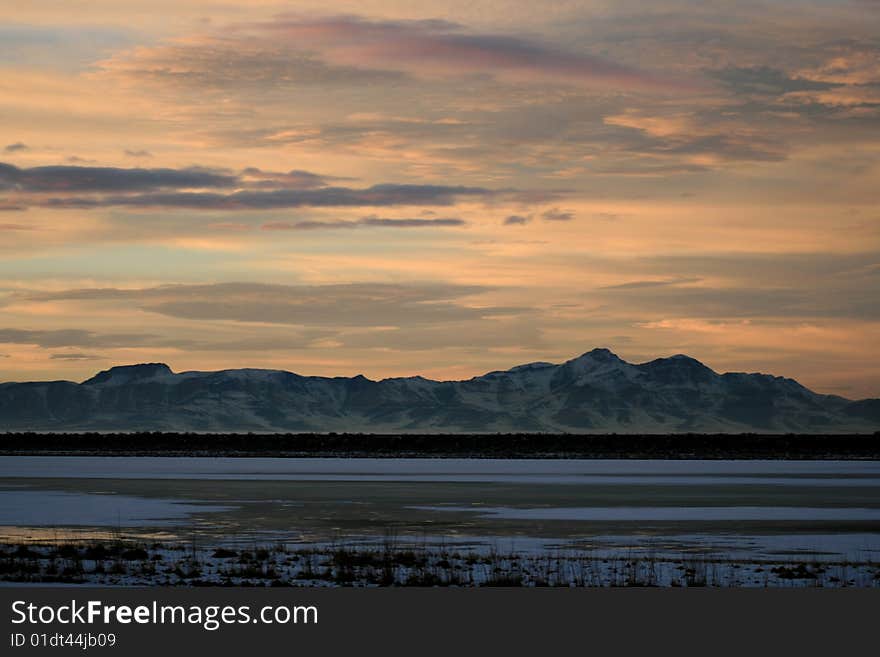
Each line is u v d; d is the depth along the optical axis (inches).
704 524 2559.1
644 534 2325.3
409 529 2447.1
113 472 5693.9
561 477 5275.6
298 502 3314.5
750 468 6830.7
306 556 1883.6
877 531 2386.8
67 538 2252.7
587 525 2541.8
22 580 1601.9
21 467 6545.3
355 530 2427.4
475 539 2230.6
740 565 1791.3
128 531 2399.1
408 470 6284.5
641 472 6058.1
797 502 3307.1
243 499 3442.4
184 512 2918.3
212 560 1839.3
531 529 2442.2
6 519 2691.9
